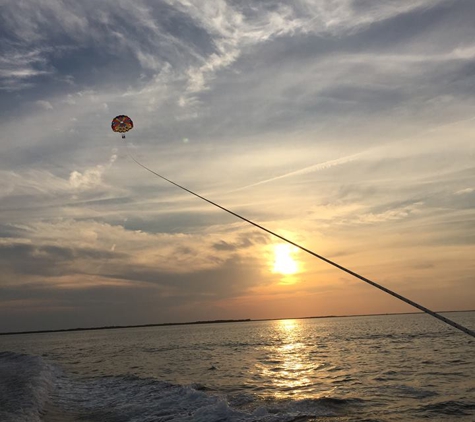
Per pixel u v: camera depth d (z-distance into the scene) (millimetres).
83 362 38625
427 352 35625
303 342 55656
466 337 51719
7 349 65938
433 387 20203
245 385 22234
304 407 16375
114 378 25547
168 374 27656
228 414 14977
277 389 20781
